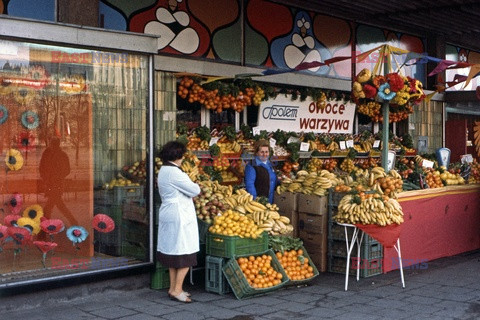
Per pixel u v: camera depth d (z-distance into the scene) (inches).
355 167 430.6
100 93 267.1
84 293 248.4
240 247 260.2
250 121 379.6
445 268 325.1
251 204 287.7
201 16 347.6
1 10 270.5
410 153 481.7
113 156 269.9
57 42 233.5
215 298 256.8
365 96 317.1
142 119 265.6
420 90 321.1
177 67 331.0
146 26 322.0
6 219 267.4
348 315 233.5
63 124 274.4
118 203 269.1
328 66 426.9
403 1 398.9
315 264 309.9
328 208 307.7
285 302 251.6
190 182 245.1
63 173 272.7
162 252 248.7
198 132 339.9
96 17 269.1
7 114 268.5
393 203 278.4
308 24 411.8
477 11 426.6
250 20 374.6
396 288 278.8
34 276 236.8
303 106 408.8
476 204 385.1
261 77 373.7
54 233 267.9
